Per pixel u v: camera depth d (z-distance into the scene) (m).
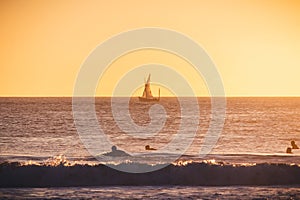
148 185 74.88
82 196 67.06
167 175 76.50
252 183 76.19
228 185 75.38
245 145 133.75
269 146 131.38
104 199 65.44
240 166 77.62
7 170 75.38
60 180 75.19
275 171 77.44
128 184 75.38
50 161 89.50
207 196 67.31
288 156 103.50
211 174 76.69
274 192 70.19
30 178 75.00
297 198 66.69
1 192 69.56
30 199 65.50
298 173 77.31
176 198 66.06
